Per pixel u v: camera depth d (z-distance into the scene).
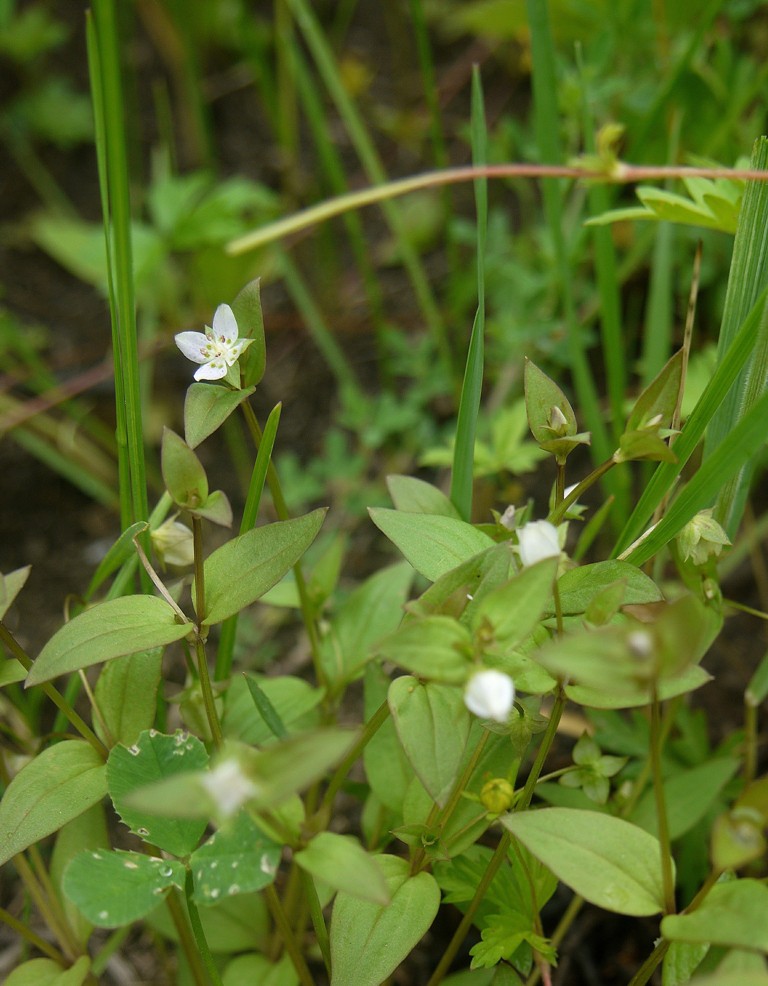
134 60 0.48
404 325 0.41
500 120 0.45
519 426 0.29
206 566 0.21
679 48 0.35
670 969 0.20
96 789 0.21
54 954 0.23
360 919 0.20
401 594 0.27
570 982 0.26
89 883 0.19
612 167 0.27
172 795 0.16
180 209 0.38
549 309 0.35
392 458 0.37
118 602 0.21
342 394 0.39
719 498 0.23
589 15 0.36
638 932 0.27
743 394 0.23
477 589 0.19
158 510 0.24
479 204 0.24
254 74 0.48
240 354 0.21
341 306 0.42
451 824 0.22
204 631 0.20
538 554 0.18
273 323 0.41
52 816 0.21
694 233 0.34
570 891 0.27
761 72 0.32
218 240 0.38
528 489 0.35
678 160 0.35
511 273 0.35
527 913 0.22
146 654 0.22
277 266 0.40
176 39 0.46
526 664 0.20
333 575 0.27
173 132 0.47
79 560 0.36
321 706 0.27
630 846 0.19
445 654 0.18
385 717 0.21
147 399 0.38
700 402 0.22
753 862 0.26
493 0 0.40
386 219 0.44
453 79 0.47
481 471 0.29
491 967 0.23
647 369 0.29
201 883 0.18
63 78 0.47
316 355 0.41
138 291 0.39
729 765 0.25
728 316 0.23
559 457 0.21
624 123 0.35
